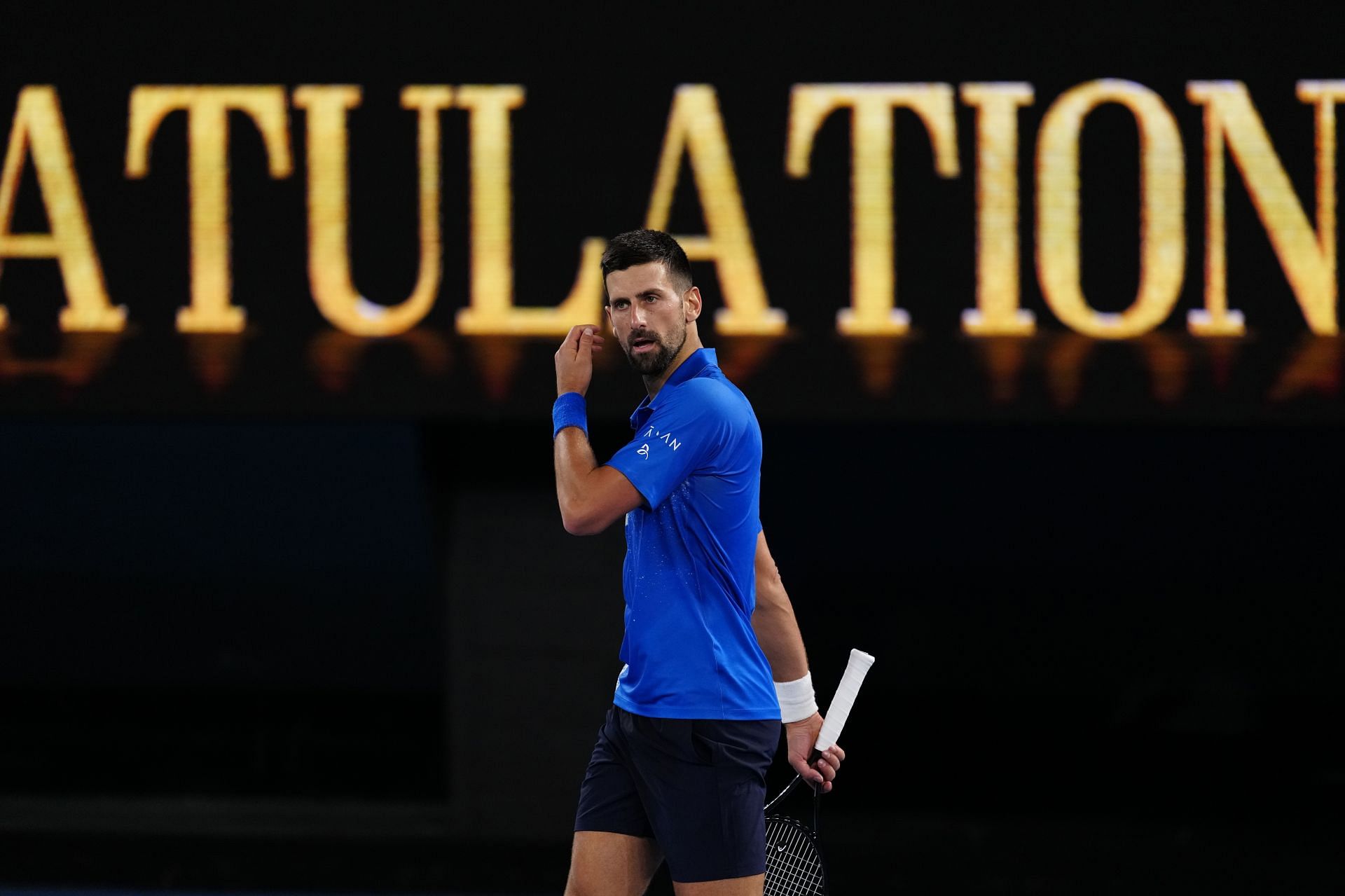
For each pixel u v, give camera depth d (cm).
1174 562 3191
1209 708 2730
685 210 1858
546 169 1869
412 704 3209
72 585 3284
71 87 1886
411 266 1877
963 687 3203
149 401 1884
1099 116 1825
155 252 1883
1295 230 1806
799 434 3291
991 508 3253
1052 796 2445
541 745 2086
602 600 2091
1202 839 2181
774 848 1031
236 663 3272
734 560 951
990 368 1834
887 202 1842
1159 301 1820
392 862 1989
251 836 2105
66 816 2144
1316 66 1806
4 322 1884
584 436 941
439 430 2086
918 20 1838
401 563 3269
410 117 1875
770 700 966
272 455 3272
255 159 1883
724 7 1850
